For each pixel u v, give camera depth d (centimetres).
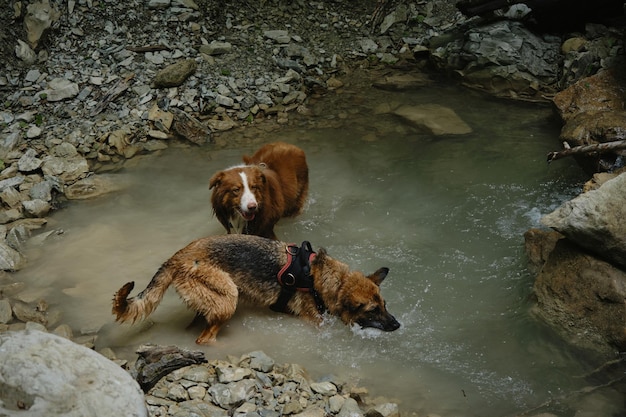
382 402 363
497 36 635
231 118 589
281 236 466
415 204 491
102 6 664
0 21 625
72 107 585
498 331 400
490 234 463
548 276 410
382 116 591
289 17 709
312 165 532
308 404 351
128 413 268
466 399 365
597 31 628
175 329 402
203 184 516
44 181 509
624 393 362
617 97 535
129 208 493
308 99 615
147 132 568
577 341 388
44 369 270
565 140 506
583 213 394
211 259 389
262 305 404
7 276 436
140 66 618
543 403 361
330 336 400
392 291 425
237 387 351
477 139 555
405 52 677
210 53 643
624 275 390
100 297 421
